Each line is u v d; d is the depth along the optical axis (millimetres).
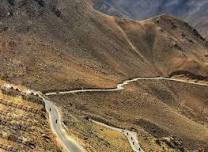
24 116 99500
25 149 84125
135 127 179000
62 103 189250
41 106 117188
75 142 102375
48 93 194375
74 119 127875
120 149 121250
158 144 158875
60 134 104312
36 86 194375
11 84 140000
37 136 92312
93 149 103000
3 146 82688
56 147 92812
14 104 105812
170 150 156000
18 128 91875
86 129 124062
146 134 167375
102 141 119625
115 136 142250
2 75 189000
